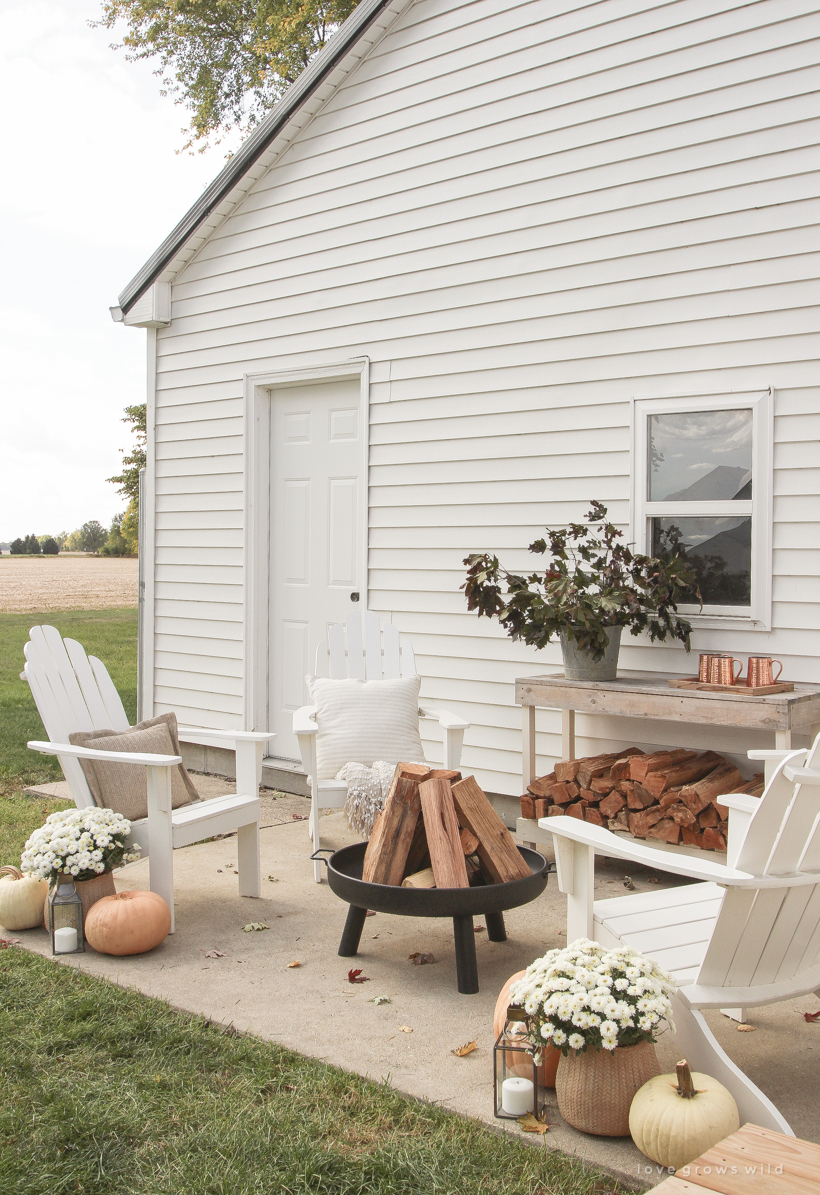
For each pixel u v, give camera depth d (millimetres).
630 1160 2055
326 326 5645
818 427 3875
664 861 2244
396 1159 2035
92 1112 2223
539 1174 2002
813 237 3879
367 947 3371
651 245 4320
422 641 5219
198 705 6484
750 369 4043
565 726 4289
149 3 14648
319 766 4293
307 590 5938
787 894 2203
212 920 3633
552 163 4637
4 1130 2174
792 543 3943
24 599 20406
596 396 4512
